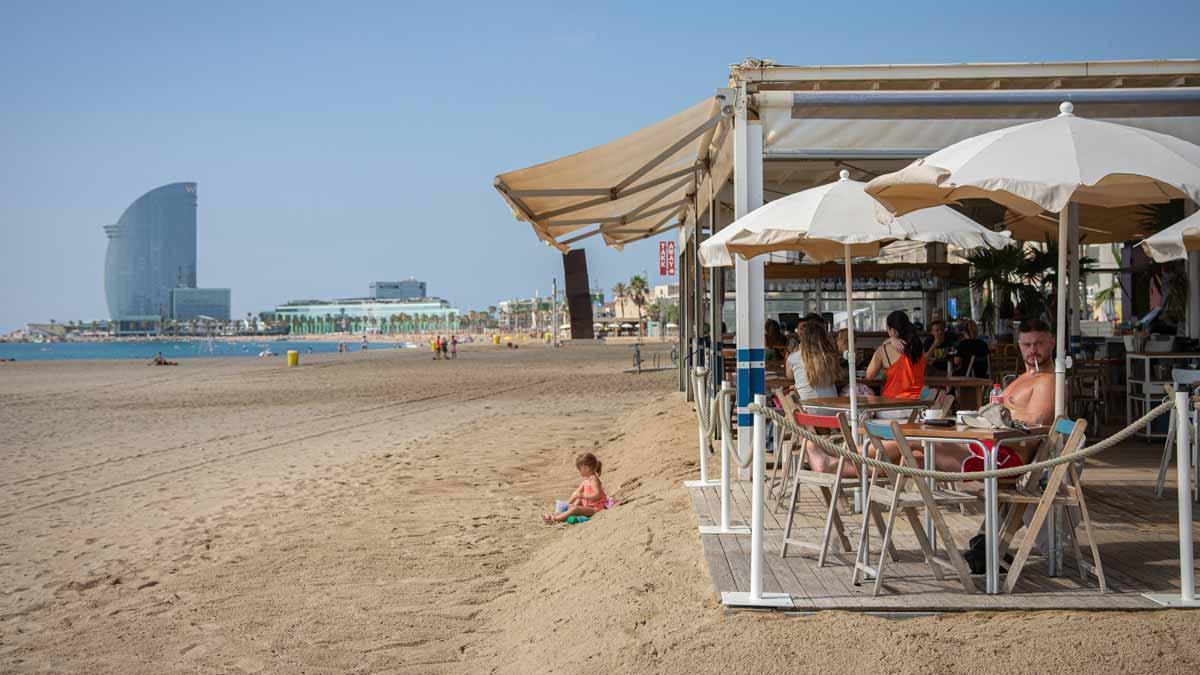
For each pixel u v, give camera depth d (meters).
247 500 10.26
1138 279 14.47
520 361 51.09
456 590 6.57
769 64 8.14
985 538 4.72
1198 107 7.98
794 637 4.20
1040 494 4.82
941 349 12.26
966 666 3.87
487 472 11.92
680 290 19.98
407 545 7.95
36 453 14.82
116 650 5.44
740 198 8.09
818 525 6.33
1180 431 4.36
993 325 16.31
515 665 4.92
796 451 7.16
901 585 4.82
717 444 10.71
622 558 6.04
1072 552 5.36
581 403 22.47
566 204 10.61
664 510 7.21
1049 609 4.38
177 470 12.70
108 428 18.66
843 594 4.69
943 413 5.54
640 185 10.72
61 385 35.25
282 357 71.75
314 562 7.39
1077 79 8.23
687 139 8.82
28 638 5.70
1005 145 4.49
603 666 4.36
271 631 5.72
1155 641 3.95
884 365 7.79
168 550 7.92
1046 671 3.80
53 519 9.45
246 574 7.07
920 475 4.39
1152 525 6.08
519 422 18.20
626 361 47.97
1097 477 7.86
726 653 4.17
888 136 8.09
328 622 5.88
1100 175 4.18
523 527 8.64
